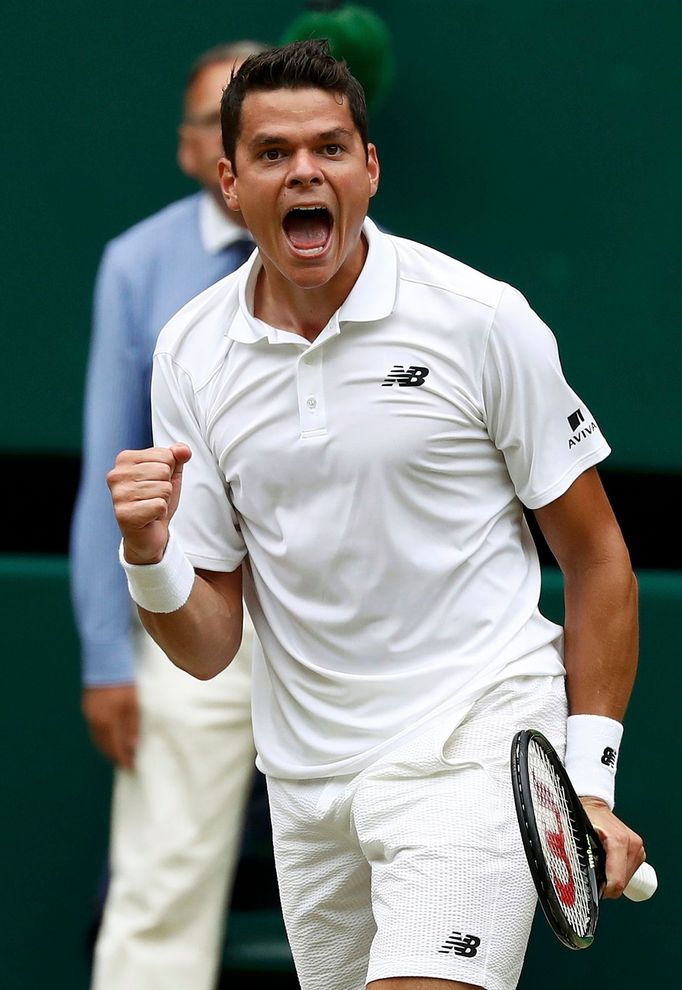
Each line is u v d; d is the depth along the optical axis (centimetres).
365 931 1121
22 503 1723
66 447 1653
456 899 957
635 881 1098
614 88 1628
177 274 1420
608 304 1642
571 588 1045
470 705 1003
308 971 1143
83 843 1600
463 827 971
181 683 1403
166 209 1516
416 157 1641
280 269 985
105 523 1414
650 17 1623
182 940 1399
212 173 1416
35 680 1606
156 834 1394
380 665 1020
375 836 1000
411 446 989
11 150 1638
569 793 943
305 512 1006
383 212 1645
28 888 1603
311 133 962
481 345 994
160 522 982
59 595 1608
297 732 1055
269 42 1630
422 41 1630
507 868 970
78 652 1608
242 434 1009
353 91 987
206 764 1393
